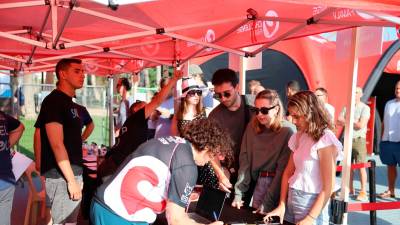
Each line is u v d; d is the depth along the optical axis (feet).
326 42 31.83
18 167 13.98
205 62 33.81
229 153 8.00
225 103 11.89
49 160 10.99
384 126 22.99
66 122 10.89
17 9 12.10
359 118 22.20
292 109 9.21
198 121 7.95
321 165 8.91
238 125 11.95
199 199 10.03
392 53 30.81
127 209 7.72
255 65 16.37
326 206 9.52
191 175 7.48
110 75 30.42
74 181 10.38
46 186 11.09
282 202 9.74
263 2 11.25
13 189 10.62
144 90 38.52
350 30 11.47
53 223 11.07
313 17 10.73
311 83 30.81
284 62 31.91
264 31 13.33
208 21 13.08
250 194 11.15
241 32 14.38
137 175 7.70
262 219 9.34
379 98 45.80
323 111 9.12
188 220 7.55
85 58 22.67
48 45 11.48
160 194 7.74
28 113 37.81
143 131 11.63
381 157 23.22
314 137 9.02
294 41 30.94
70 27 14.76
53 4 10.09
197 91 14.89
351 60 11.34
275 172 10.54
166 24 13.78
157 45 19.35
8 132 10.79
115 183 7.91
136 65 28.35
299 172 9.34
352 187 23.57
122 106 27.14
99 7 10.44
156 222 9.43
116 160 11.27
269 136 10.63
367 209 12.17
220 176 11.43
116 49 17.25
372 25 9.36
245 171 10.99
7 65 27.84
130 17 12.80
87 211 12.43
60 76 11.19
